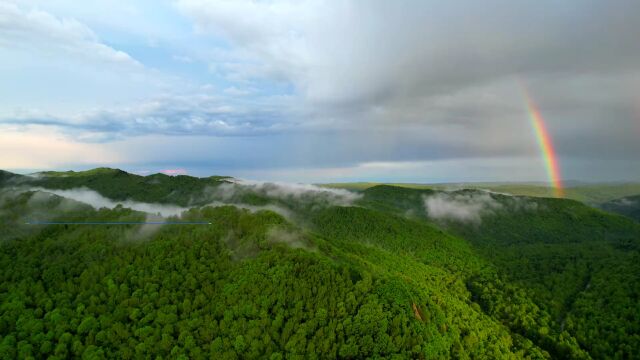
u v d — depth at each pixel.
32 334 100.25
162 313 104.81
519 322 166.12
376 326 103.81
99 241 130.50
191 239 130.75
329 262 121.06
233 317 105.31
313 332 103.00
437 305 127.38
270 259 119.19
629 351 140.50
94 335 100.94
